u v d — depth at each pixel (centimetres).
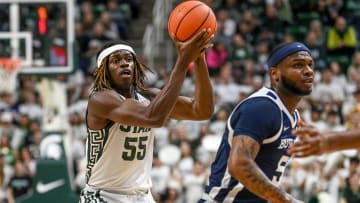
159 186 1406
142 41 2180
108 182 714
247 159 621
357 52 1912
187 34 656
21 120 1672
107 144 702
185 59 648
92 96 695
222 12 1992
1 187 1487
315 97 1683
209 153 1460
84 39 1997
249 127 632
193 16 657
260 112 637
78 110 1730
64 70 1399
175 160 1461
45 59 1407
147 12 2252
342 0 2070
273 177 661
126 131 698
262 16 2075
